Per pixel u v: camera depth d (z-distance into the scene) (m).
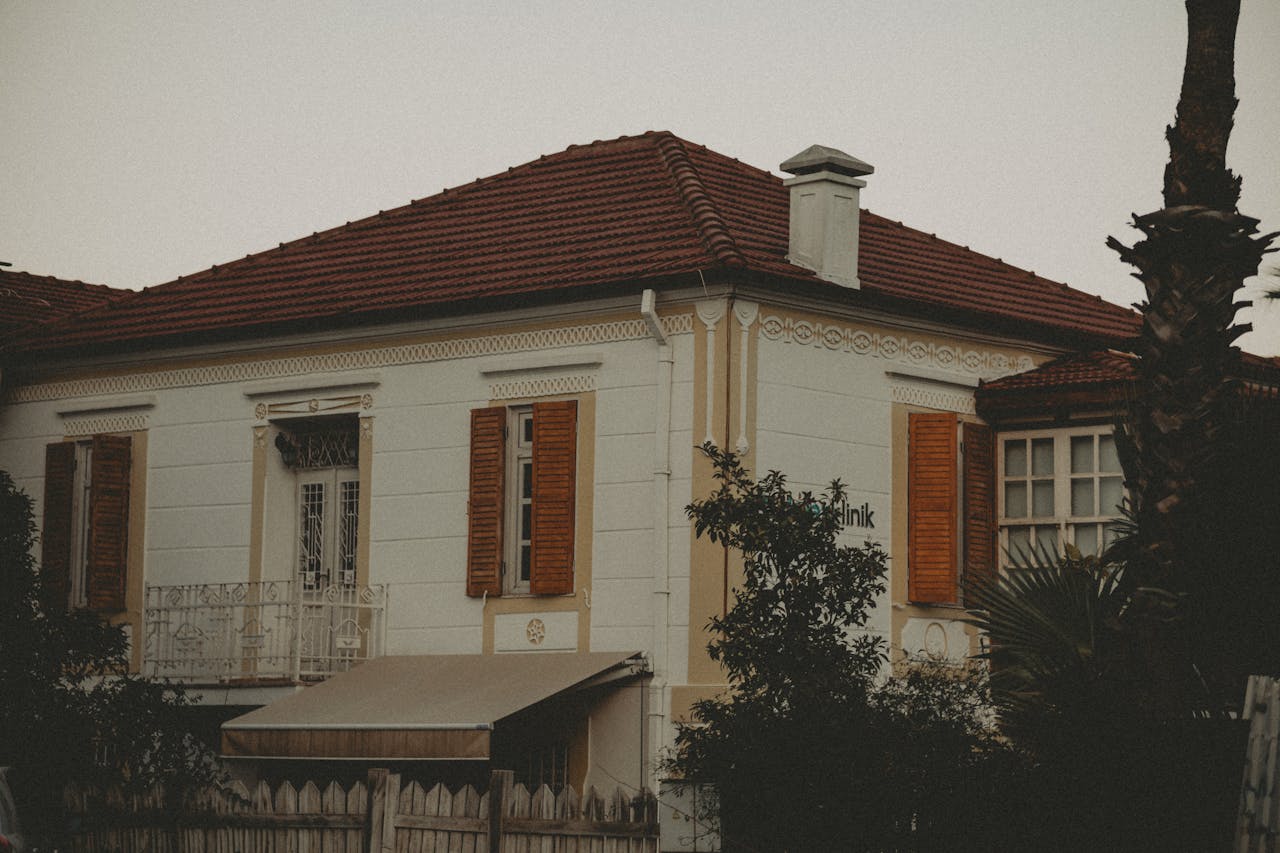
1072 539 24.55
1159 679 15.55
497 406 24.08
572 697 22.77
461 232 27.08
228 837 18.41
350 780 24.05
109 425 27.48
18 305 31.92
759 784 15.66
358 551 25.03
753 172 28.02
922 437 24.31
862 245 26.69
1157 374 16.31
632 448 22.84
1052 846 14.45
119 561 26.97
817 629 16.53
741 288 22.41
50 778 19.66
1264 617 15.65
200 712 24.81
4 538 21.23
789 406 22.84
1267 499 15.91
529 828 16.75
